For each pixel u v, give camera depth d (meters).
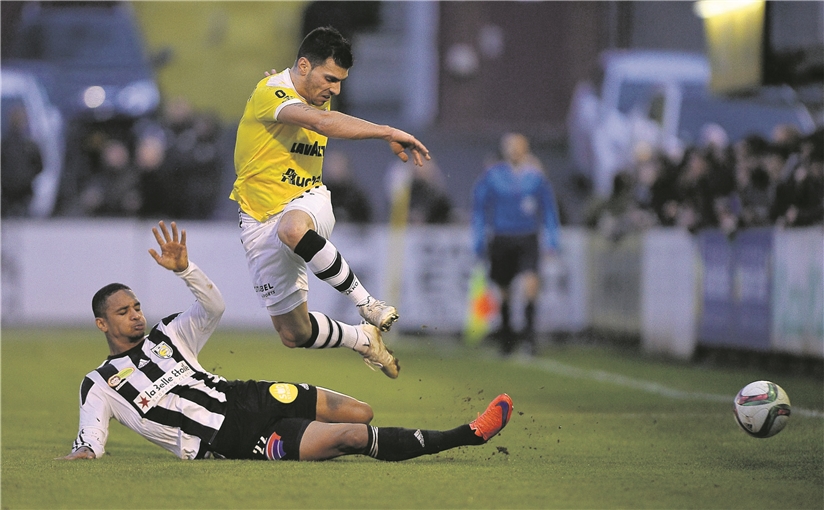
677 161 46.94
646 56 67.06
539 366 40.91
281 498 15.64
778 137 38.62
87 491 16.16
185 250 18.72
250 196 19.86
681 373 37.44
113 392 19.16
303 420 18.81
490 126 76.75
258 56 72.31
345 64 19.28
